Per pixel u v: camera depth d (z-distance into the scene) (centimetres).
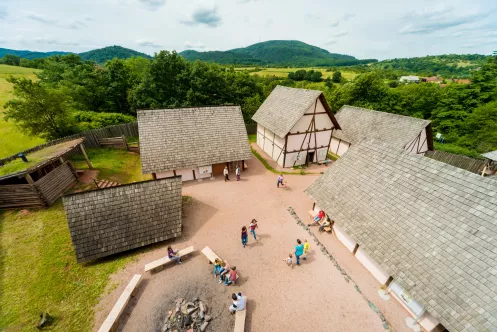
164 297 1060
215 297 1067
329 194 1469
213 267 1227
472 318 766
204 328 932
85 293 1046
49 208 1516
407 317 1003
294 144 2347
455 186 1028
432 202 1062
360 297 1081
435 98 4369
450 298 832
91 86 3566
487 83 3741
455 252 907
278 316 993
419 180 1153
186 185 2055
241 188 2020
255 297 1073
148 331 925
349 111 2997
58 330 898
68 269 1153
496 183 926
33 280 1080
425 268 939
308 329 948
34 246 1245
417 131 2167
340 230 1414
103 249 1217
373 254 1094
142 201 1353
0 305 969
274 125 2419
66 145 1825
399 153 1303
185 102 3716
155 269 1198
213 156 2086
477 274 827
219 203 1798
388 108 4241
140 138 1981
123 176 2078
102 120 2911
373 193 1282
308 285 1135
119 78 3938
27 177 1432
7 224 1375
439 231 983
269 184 2097
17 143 2428
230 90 4316
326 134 2441
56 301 1002
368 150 1463
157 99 3650
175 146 2028
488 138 3192
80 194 1248
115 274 1150
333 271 1216
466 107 3906
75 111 2964
